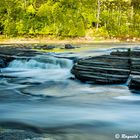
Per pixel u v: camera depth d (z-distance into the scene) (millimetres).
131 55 25984
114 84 21547
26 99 19234
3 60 30062
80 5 75688
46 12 71062
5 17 67750
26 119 15188
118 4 84438
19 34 68625
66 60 29203
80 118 15359
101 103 18094
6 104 17969
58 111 16547
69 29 71500
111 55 26219
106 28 78812
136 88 19594
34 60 30125
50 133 13273
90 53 36719
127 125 14445
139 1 88438
